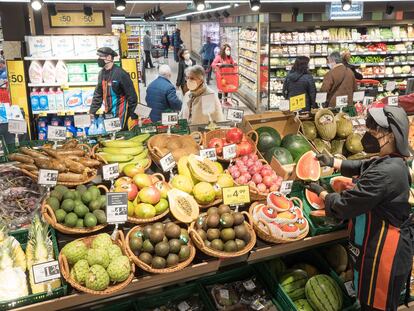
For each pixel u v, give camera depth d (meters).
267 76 8.41
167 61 21.95
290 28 8.23
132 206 2.40
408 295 2.74
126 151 2.84
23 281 2.06
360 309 2.68
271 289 2.78
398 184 2.23
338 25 8.12
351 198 2.29
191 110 4.82
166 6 12.69
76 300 2.08
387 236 2.33
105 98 5.39
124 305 2.59
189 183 2.59
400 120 2.21
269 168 2.81
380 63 8.77
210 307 2.62
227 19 12.34
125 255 2.18
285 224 2.51
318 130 3.32
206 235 2.32
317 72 8.68
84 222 2.29
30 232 2.30
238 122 3.39
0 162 2.83
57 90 5.96
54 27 6.90
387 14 8.09
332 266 2.94
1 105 4.67
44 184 2.44
